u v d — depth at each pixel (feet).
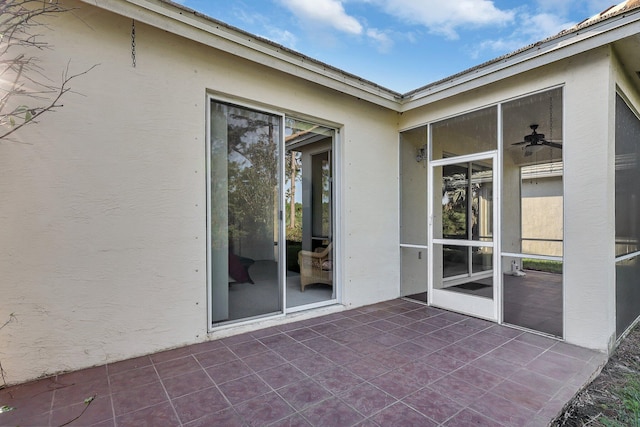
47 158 8.07
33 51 7.89
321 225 14.98
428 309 14.29
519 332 11.36
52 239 8.14
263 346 10.04
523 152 12.62
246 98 11.35
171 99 9.82
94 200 8.65
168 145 9.77
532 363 8.95
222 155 11.10
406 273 16.22
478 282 13.05
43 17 7.98
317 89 13.26
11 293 7.71
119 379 7.97
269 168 12.29
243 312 11.65
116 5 8.16
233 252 11.41
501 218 12.46
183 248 10.03
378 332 11.35
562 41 10.07
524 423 6.27
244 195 11.64
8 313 7.68
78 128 8.44
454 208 14.05
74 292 8.41
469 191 13.53
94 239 8.66
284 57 11.32
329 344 10.22
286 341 10.45
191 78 10.18
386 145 15.88
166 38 9.73
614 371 9.00
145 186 9.38
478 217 13.19
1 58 7.50
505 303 13.01
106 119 8.81
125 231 9.09
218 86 10.71
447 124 14.38
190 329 10.17
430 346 10.10
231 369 8.49
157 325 9.59
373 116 15.30
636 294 13.32
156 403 6.92
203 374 8.21
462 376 8.16
